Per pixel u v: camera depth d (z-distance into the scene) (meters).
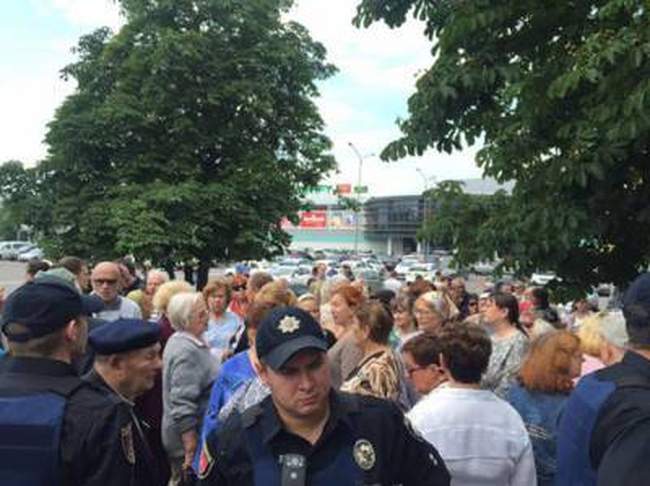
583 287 5.27
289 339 2.18
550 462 3.74
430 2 5.95
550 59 5.20
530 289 7.95
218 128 22.77
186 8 22.73
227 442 2.24
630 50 4.28
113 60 23.33
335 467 2.16
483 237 5.23
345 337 5.30
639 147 4.54
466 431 3.29
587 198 4.85
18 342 2.57
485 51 5.40
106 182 22.58
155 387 5.11
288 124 24.00
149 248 20.16
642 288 2.67
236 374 4.22
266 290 4.56
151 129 22.44
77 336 2.70
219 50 22.59
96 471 2.41
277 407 2.24
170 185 21.30
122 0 23.50
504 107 5.47
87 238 21.62
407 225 91.19
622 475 2.30
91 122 22.16
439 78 5.47
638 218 4.77
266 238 22.70
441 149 5.67
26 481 2.36
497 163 5.25
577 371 3.98
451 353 3.42
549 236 4.86
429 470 2.31
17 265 61.50
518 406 3.91
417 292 7.61
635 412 2.44
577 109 4.93
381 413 2.28
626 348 2.98
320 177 24.67
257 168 22.42
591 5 5.16
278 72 23.50
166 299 6.29
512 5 5.22
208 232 21.08
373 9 6.07
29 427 2.40
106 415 2.48
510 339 5.56
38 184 23.48
